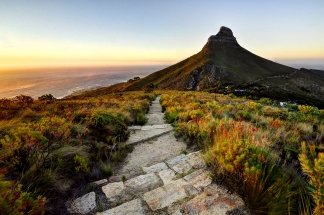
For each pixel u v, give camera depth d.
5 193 3.20
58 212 3.86
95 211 3.96
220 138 5.61
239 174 3.93
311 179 3.21
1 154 4.89
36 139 5.65
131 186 4.75
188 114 10.79
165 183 4.74
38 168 4.56
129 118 11.28
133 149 7.35
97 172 5.29
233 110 11.59
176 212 3.66
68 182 4.73
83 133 7.31
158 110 17.25
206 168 5.00
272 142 5.45
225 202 3.71
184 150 6.87
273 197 3.43
